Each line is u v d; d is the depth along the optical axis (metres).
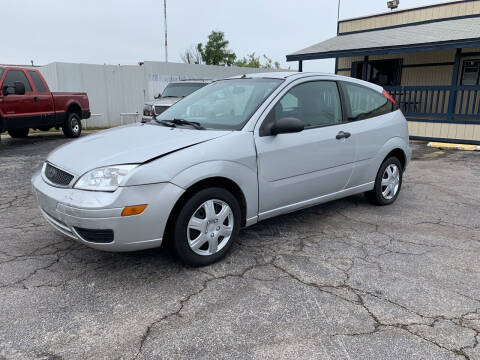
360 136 4.56
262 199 3.68
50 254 3.62
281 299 2.92
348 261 3.55
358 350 2.37
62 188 3.09
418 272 3.36
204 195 3.24
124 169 2.94
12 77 9.80
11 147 10.33
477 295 3.00
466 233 4.29
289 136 3.81
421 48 10.92
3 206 5.12
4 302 2.82
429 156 9.30
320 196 4.28
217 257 3.45
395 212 4.99
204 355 2.31
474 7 13.06
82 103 12.35
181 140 3.30
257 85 4.08
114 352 2.33
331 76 4.47
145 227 2.97
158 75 17.92
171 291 3.01
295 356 2.31
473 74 12.61
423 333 2.54
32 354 2.30
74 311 2.73
